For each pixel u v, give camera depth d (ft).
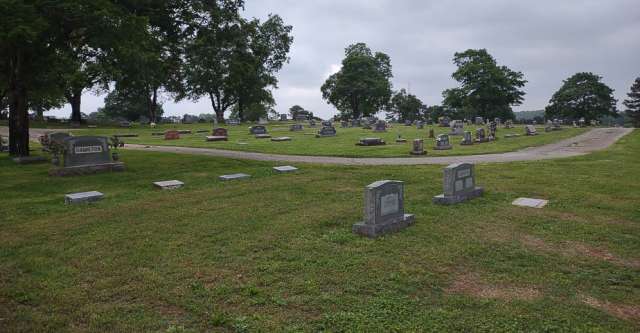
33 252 26.12
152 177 54.49
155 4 75.15
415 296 20.26
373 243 27.89
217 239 28.66
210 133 150.71
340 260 24.79
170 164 66.33
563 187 46.47
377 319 17.87
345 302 19.47
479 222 32.96
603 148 92.48
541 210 36.76
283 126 199.00
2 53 64.03
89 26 60.85
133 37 66.95
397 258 25.17
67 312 18.51
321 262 24.43
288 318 18.01
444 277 22.57
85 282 21.70
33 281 21.66
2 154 79.92
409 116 360.07
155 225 31.94
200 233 29.89
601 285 21.72
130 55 75.25
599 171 57.36
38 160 68.85
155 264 24.08
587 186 46.88
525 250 26.61
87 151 58.03
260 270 23.27
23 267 23.63
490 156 77.71
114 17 61.67
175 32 82.07
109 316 18.08
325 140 113.70
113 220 33.42
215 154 83.10
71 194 41.47
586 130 163.84
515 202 39.93
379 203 29.99
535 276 22.72
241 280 21.88
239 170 60.39
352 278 22.20
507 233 30.17
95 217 34.24
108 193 44.42
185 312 18.63
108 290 20.66
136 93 233.35
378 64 330.34
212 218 33.99
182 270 23.17
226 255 25.58
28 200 40.96
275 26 244.42
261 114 330.75
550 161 68.54
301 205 38.63
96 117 312.09
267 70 252.62
